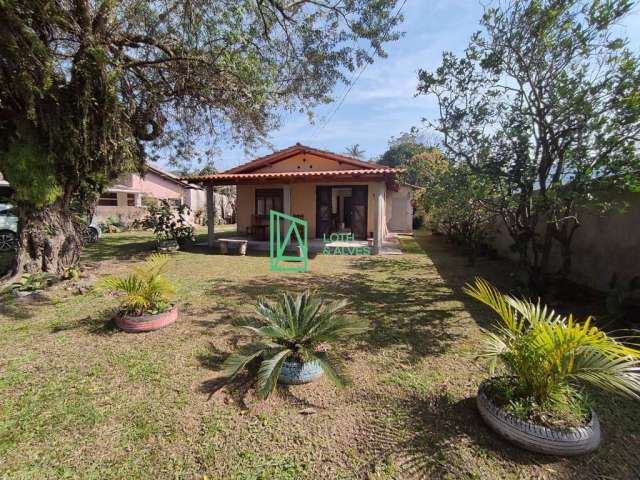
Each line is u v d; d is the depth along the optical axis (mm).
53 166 6008
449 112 5027
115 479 1823
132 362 3109
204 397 2572
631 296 4125
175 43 6816
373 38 7355
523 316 2318
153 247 10805
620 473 1809
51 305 4785
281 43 7535
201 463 1935
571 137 4137
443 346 3457
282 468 1896
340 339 3623
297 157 12867
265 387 2352
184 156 10352
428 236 16188
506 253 9172
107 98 5816
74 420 2295
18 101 5414
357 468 1890
